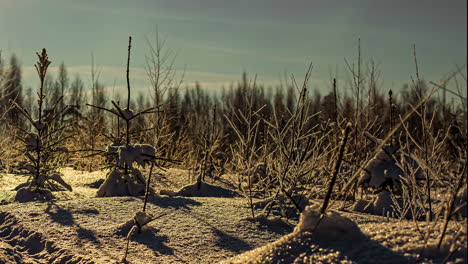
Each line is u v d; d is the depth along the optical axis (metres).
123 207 3.64
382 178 3.63
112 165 4.41
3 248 2.93
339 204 3.93
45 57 4.32
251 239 3.11
